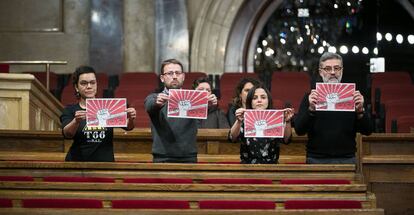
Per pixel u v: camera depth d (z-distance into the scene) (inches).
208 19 566.6
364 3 604.1
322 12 601.3
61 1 557.3
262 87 256.1
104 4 554.9
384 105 400.2
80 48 555.2
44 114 349.1
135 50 542.3
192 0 571.2
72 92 446.6
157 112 251.9
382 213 217.2
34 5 557.3
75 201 221.5
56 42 554.9
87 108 243.3
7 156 299.0
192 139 254.1
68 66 553.6
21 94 321.7
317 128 252.7
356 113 251.6
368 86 434.6
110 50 552.1
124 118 244.1
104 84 479.5
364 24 603.2
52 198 222.2
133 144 305.1
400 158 284.2
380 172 284.4
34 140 304.0
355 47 603.5
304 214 216.5
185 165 238.4
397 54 601.9
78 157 250.4
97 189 225.8
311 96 245.6
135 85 470.0
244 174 238.2
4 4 556.7
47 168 238.2
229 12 568.7
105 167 237.6
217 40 566.9
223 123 318.7
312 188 226.8
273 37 597.0
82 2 557.9
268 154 252.7
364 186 226.8
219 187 226.1
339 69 251.3
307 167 239.1
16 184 225.8
